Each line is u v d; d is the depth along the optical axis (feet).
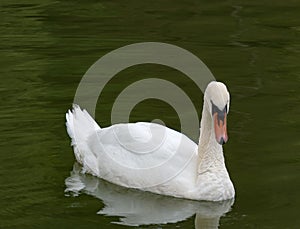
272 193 44.57
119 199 44.62
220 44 71.67
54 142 51.52
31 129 53.31
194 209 43.37
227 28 76.43
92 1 86.58
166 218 42.06
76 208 42.91
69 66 65.62
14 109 56.59
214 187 44.34
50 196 44.21
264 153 49.75
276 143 51.11
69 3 85.71
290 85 61.82
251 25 77.66
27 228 40.16
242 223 41.22
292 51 69.92
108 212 42.52
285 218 41.55
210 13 81.82
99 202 43.93
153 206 43.73
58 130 53.31
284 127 53.67
